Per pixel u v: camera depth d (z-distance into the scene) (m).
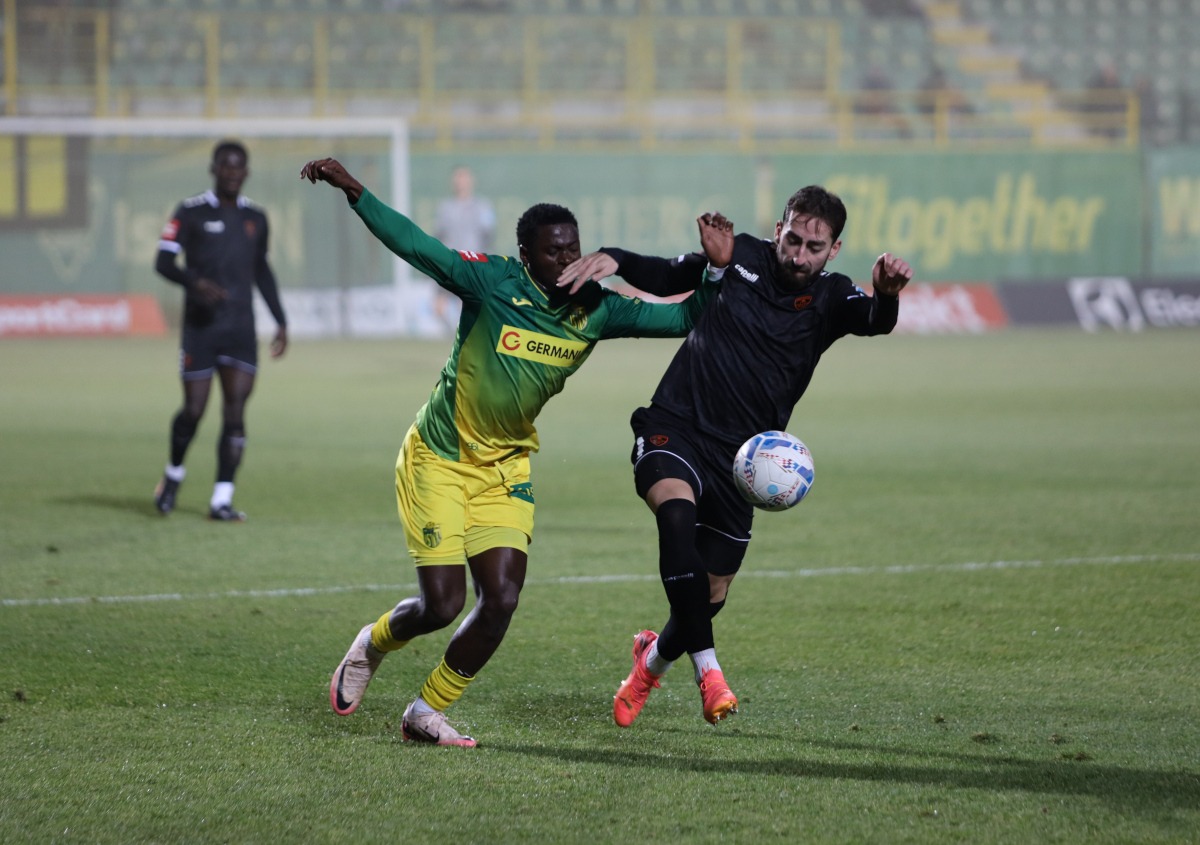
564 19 107.62
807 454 14.82
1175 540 26.27
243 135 93.31
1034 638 18.83
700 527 15.59
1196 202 103.88
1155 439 41.84
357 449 40.19
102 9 103.75
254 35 106.25
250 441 41.94
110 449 39.47
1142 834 11.38
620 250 14.59
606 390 59.84
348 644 18.38
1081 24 121.31
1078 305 98.31
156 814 11.81
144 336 88.69
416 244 13.52
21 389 56.03
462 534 14.12
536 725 14.80
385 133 95.81
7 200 89.06
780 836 11.37
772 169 100.44
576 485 33.81
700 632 14.05
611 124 103.06
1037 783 12.71
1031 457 38.28
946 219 101.75
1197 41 122.19
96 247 90.50
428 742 13.98
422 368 68.31
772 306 15.08
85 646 18.03
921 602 21.19
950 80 117.31
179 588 21.86
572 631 19.28
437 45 110.00
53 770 12.97
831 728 14.67
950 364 70.44
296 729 14.49
